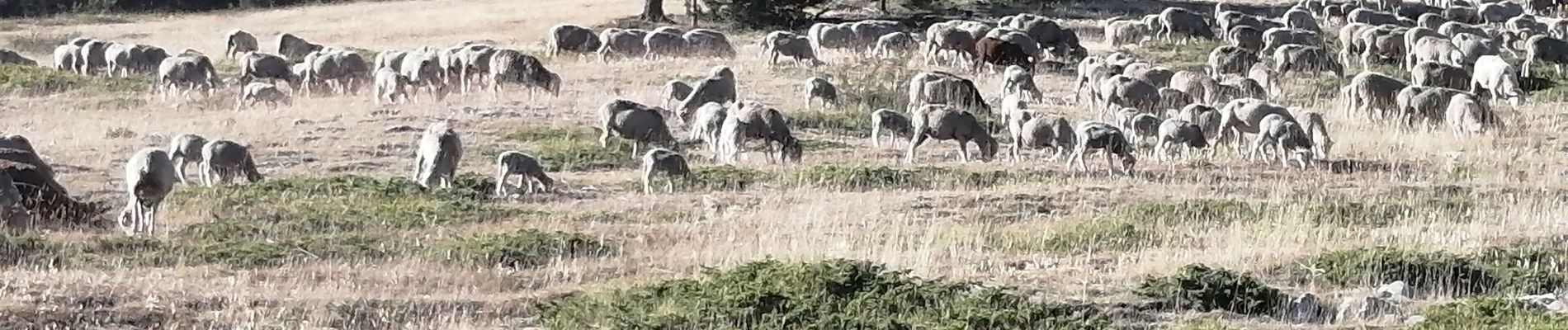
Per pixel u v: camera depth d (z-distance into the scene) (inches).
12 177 1168.8
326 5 3850.9
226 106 1936.5
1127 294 967.0
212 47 2962.6
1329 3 3410.4
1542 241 1181.7
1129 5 3351.4
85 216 1206.9
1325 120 1982.0
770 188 1443.2
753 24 3073.3
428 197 1353.3
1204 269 972.6
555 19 3238.2
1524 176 1584.6
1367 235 1202.0
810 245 1129.4
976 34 2564.0
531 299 923.4
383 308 888.9
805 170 1504.7
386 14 3481.8
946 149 1702.8
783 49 2384.4
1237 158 1672.0
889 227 1228.5
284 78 2079.2
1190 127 1628.9
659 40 2508.6
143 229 1167.6
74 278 930.1
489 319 882.8
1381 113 1985.7
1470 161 1665.8
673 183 1433.3
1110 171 1542.8
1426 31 2605.8
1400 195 1453.0
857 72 2281.0
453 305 902.4
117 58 2283.5
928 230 1197.7
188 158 1416.1
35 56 3009.4
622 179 1489.9
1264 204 1364.4
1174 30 2760.8
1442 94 1911.9
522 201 1370.6
